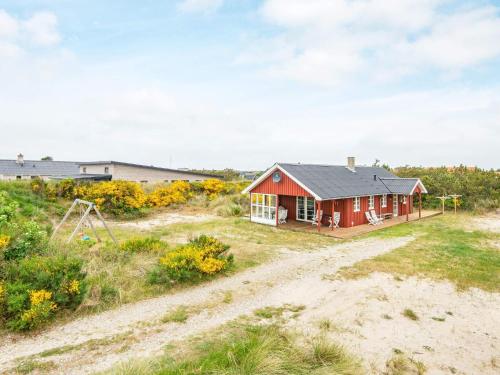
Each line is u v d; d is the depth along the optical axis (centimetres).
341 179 2252
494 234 1850
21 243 933
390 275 1145
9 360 607
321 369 581
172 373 549
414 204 3119
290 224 2164
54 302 771
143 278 1009
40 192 2209
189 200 2967
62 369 582
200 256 1095
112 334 717
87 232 1689
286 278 1114
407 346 717
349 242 1673
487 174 3309
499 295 989
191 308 864
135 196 2330
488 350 714
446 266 1239
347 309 880
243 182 3709
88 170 4419
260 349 609
